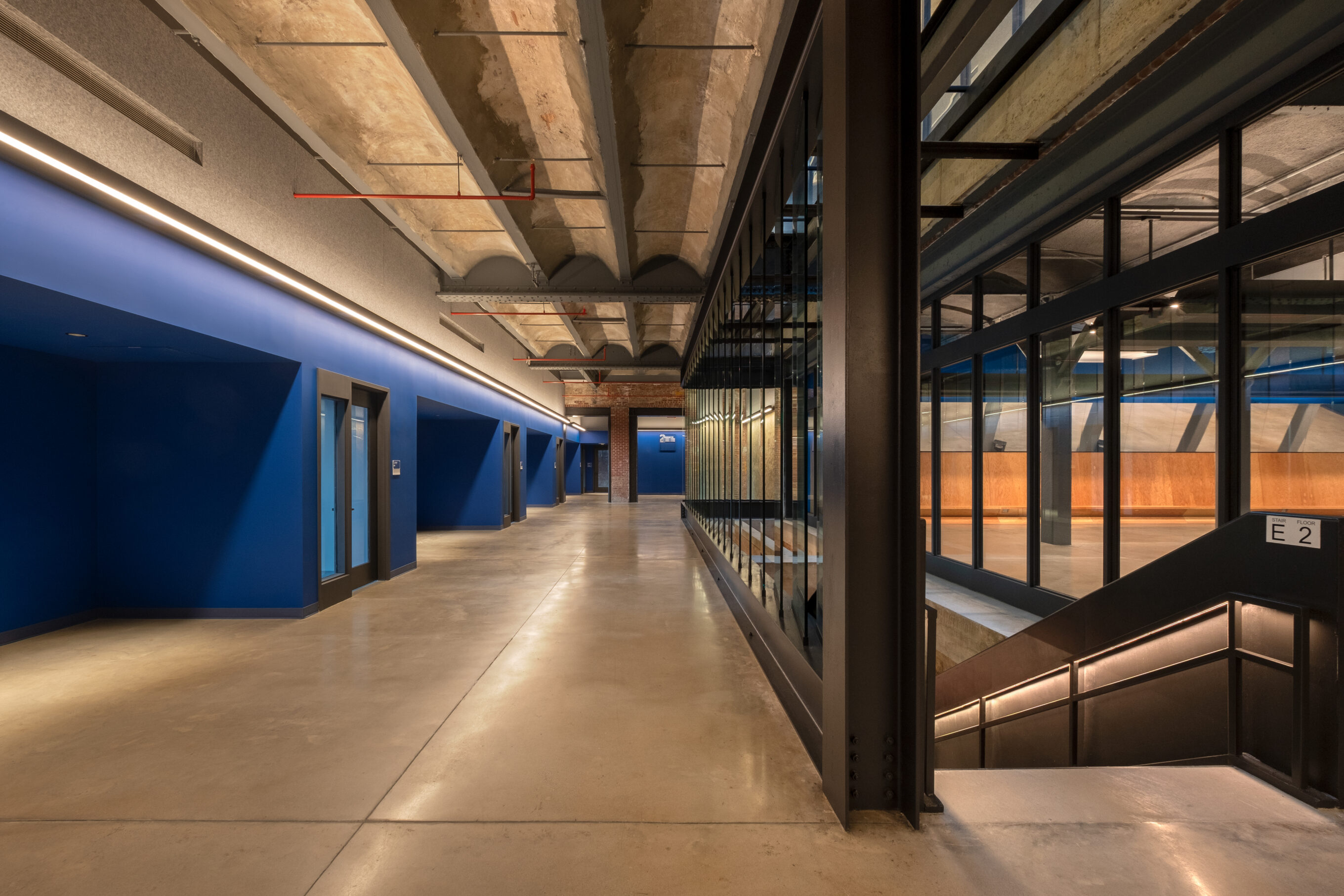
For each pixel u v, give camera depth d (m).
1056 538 7.13
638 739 3.06
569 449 30.05
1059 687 3.93
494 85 4.56
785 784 2.58
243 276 4.85
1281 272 4.06
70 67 3.37
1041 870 1.92
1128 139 4.71
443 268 8.35
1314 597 2.28
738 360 6.17
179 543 5.60
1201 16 3.71
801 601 3.79
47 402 5.12
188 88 4.20
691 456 14.06
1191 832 2.11
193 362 5.57
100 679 4.00
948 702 5.64
